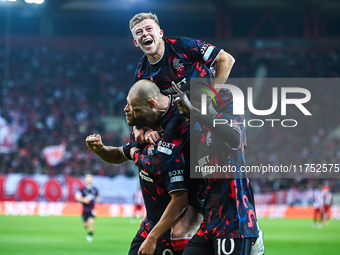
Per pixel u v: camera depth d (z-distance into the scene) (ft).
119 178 109.19
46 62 156.87
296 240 61.72
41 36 157.58
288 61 160.15
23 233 66.80
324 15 162.81
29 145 123.54
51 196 105.70
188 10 163.53
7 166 114.62
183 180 16.49
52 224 82.84
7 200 104.73
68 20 168.86
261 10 161.48
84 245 53.98
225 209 15.89
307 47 158.30
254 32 161.68
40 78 152.05
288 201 112.78
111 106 147.13
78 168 116.78
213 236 15.81
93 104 146.30
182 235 17.03
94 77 155.43
